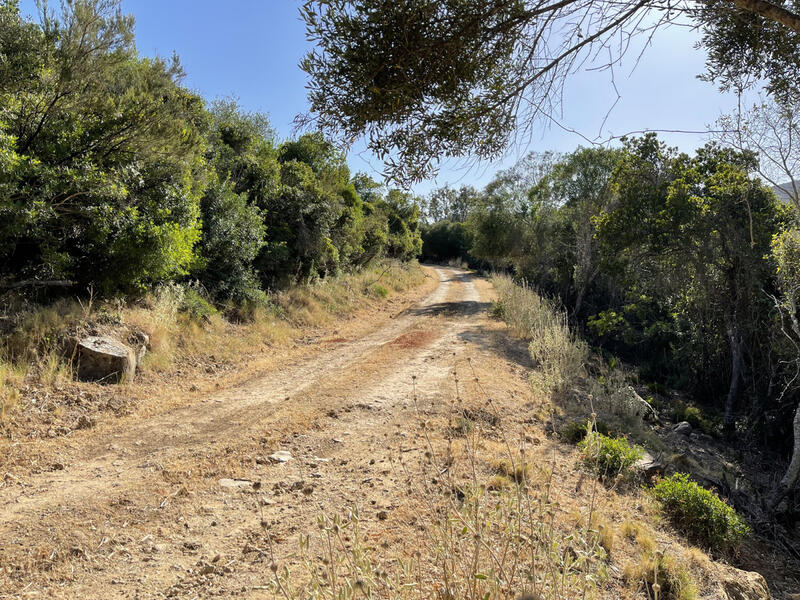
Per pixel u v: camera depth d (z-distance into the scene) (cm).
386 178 334
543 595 226
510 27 301
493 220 3125
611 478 577
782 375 1280
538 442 654
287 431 661
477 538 233
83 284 933
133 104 900
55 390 693
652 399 1454
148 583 327
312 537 382
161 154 951
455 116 324
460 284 3797
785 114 610
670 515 534
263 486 493
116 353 793
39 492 456
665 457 797
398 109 298
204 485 489
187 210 1060
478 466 526
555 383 941
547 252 2928
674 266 1612
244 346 1160
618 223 1686
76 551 359
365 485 488
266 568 342
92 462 538
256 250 1461
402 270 3703
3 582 317
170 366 923
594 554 257
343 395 841
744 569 529
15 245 801
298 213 1786
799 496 842
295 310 1597
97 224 841
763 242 1338
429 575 269
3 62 761
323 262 2044
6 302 791
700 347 1645
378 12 267
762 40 375
